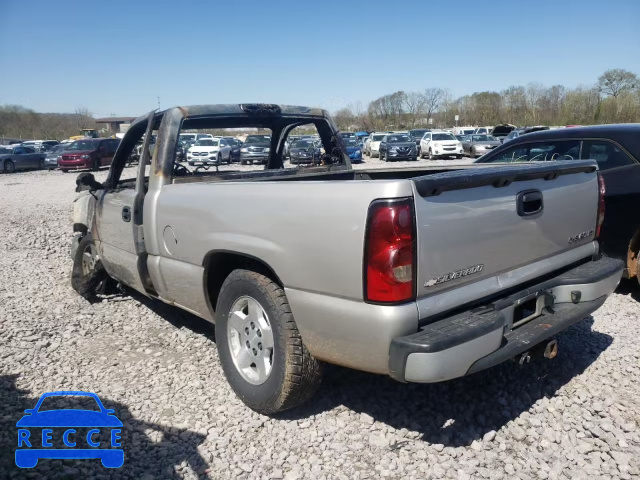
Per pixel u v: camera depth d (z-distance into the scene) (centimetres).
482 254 288
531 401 345
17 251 848
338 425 325
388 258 251
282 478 280
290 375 306
